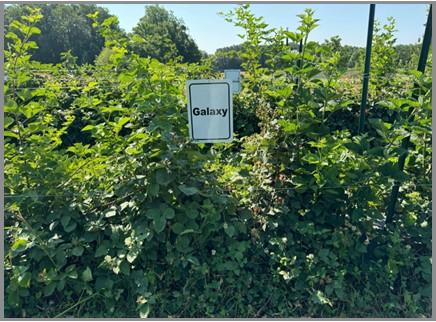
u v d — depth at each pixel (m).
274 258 2.45
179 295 2.39
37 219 2.43
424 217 2.63
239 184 2.59
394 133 2.40
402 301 2.52
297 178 2.51
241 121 4.88
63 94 4.93
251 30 4.55
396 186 2.55
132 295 2.40
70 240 2.44
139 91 2.43
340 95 2.56
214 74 5.78
